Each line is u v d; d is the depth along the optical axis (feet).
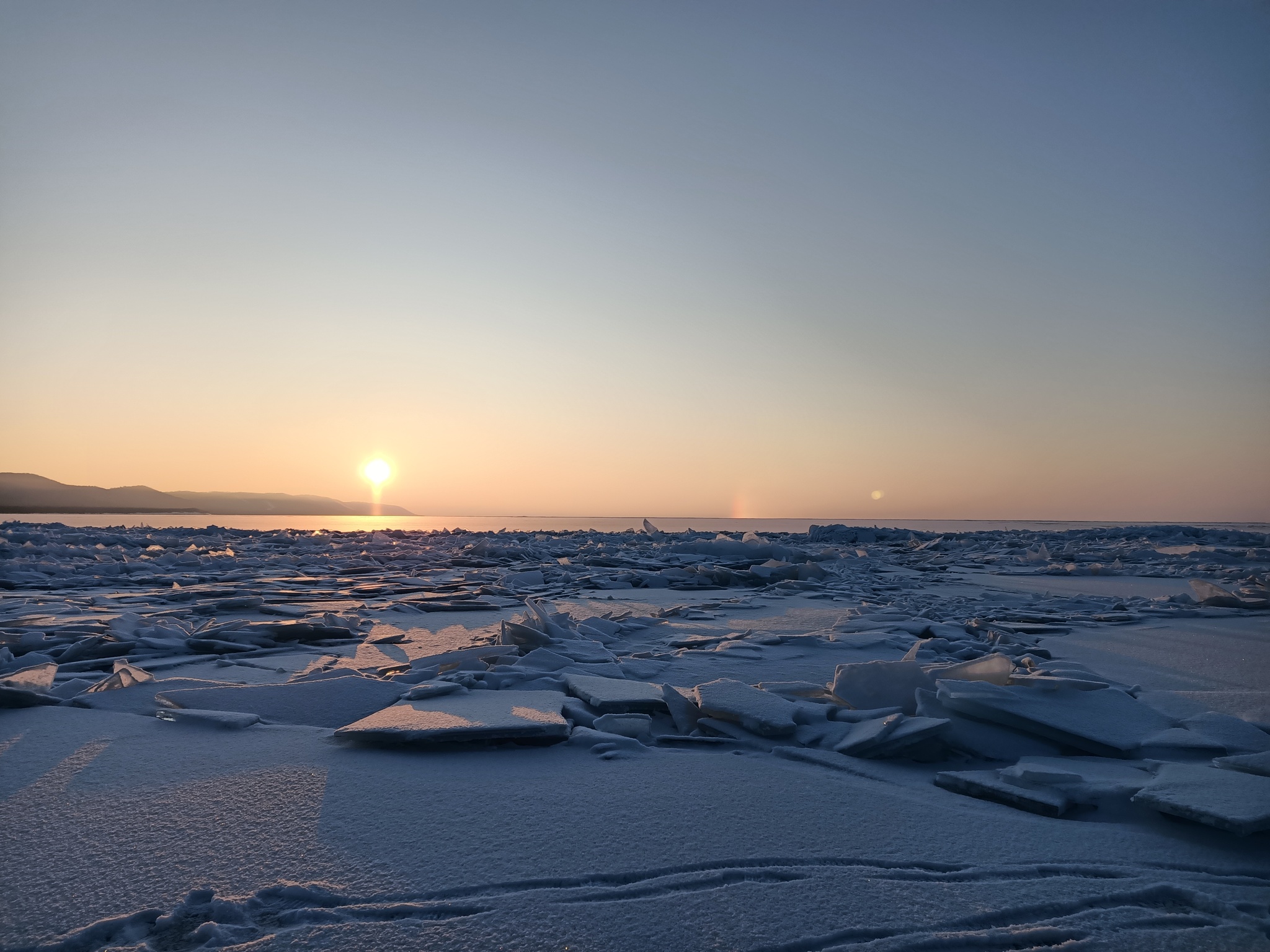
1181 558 60.59
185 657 17.15
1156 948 5.54
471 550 56.03
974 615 26.00
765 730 11.27
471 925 5.71
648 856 6.97
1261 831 7.46
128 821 7.53
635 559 51.83
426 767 9.40
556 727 10.36
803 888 6.36
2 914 5.80
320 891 6.19
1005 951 5.53
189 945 5.48
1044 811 8.27
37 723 11.02
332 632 19.80
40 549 48.03
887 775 9.79
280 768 9.14
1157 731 11.10
